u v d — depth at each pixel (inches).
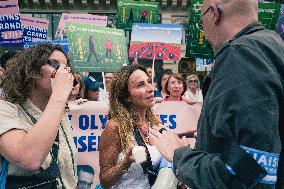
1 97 70.7
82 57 171.9
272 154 44.6
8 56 138.7
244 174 44.6
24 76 69.0
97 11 933.2
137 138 102.0
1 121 63.3
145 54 223.8
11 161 61.4
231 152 46.1
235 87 46.3
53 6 914.1
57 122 62.7
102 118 140.6
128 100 106.9
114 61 179.6
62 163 71.4
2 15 252.4
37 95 70.2
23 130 64.2
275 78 46.2
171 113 151.9
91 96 194.5
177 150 53.6
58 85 65.6
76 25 173.9
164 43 224.4
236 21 52.9
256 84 45.6
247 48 47.7
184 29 797.2
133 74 105.5
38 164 60.3
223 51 49.9
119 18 272.4
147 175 94.2
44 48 69.7
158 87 244.1
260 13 221.8
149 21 273.0
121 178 95.0
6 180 64.2
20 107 68.6
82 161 139.0
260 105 44.8
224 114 46.7
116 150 99.7
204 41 207.0
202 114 52.5
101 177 99.3
